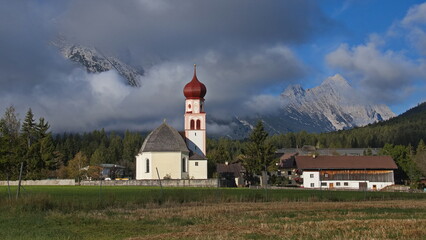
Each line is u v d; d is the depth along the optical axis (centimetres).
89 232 3262
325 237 2852
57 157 15725
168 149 11438
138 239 2889
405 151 15150
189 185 10744
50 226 3522
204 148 12662
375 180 12888
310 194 7200
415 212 4494
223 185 11212
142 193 6775
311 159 13350
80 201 4975
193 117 12738
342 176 12962
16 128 11594
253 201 5934
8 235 3116
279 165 14562
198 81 12938
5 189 8625
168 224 3616
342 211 4588
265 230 3153
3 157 6431
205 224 3591
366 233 2964
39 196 4553
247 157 13438
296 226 3319
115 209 4644
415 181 12900
